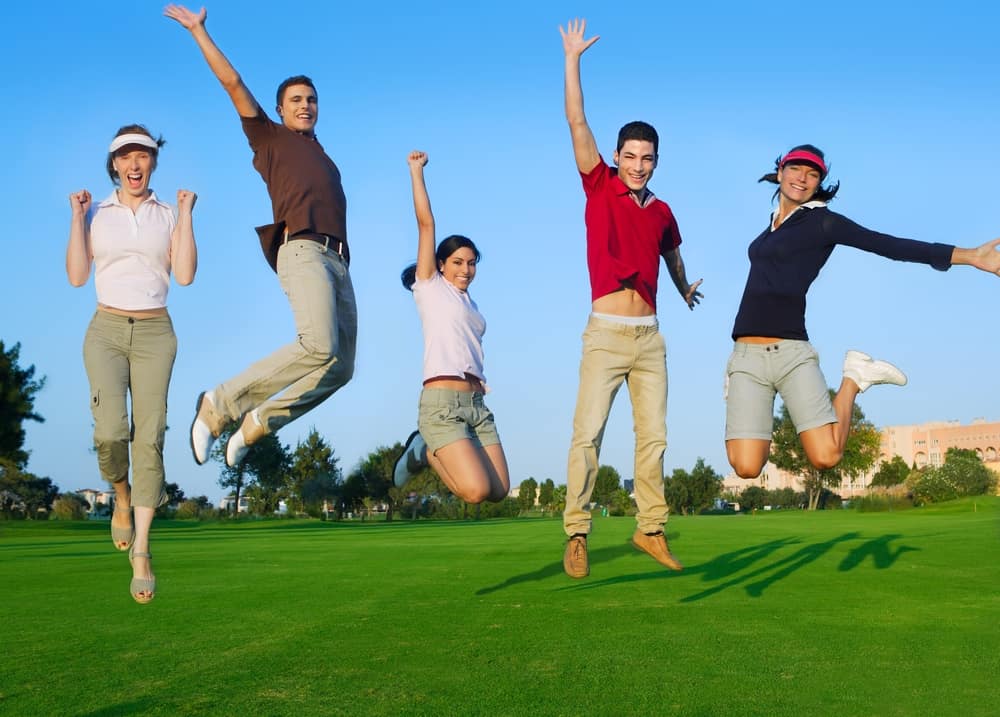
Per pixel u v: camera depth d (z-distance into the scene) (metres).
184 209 5.74
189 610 7.28
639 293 6.42
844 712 4.11
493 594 7.98
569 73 6.21
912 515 32.38
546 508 91.06
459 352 7.12
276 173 5.62
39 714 4.20
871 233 5.77
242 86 5.46
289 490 53.66
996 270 5.31
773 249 6.02
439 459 7.08
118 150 5.66
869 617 6.56
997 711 4.13
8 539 25.86
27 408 40.06
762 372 6.07
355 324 5.80
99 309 5.66
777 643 5.61
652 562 10.88
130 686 4.71
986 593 7.77
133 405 5.68
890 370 5.97
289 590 8.49
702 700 4.32
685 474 72.94
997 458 70.19
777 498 74.94
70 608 7.48
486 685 4.62
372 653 5.44
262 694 4.52
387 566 10.94
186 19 5.31
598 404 6.39
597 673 4.85
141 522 5.63
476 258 7.41
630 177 6.28
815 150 5.93
